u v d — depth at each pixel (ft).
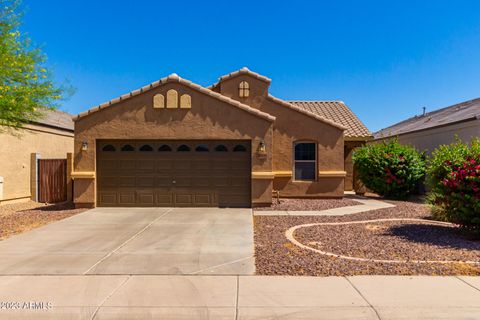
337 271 20.66
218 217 37.88
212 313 15.67
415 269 20.88
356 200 51.21
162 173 44.45
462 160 29.37
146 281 19.35
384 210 42.27
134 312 15.79
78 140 43.80
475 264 21.72
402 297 17.10
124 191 44.32
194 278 19.80
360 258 23.09
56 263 22.39
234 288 18.33
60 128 63.82
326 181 52.37
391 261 22.33
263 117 43.93
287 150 52.70
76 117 43.62
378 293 17.56
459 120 51.75
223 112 44.09
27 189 53.72
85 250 25.39
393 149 54.85
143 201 44.32
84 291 17.99
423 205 46.26
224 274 20.42
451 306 16.19
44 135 59.21
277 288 18.28
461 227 30.07
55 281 19.36
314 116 52.47
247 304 16.47
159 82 43.65
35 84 36.99
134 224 34.42
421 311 15.76
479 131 48.49
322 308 16.06
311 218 37.32
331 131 52.60
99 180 44.45
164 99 43.86
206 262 22.58
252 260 22.90
